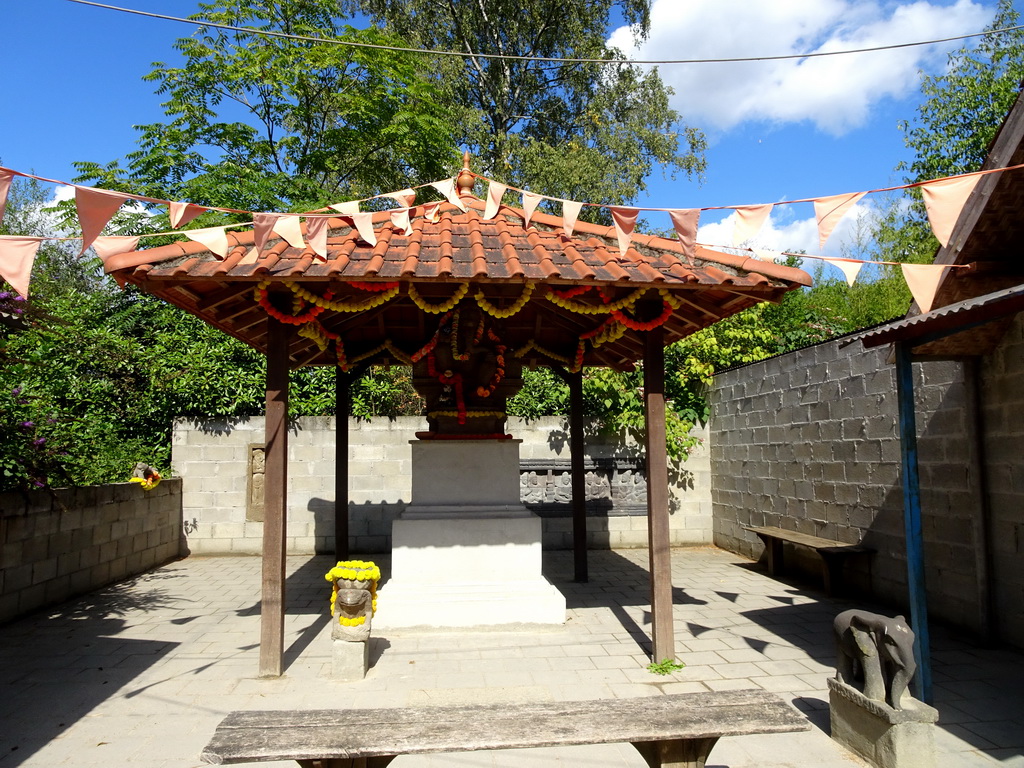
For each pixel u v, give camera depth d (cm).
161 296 462
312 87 1423
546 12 1828
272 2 1367
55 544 677
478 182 1606
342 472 768
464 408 626
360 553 977
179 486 972
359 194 1521
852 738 356
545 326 731
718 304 537
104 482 852
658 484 498
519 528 603
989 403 538
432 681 456
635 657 506
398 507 986
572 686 446
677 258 500
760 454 902
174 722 394
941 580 586
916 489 414
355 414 995
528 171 1655
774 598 697
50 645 545
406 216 454
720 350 1068
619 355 760
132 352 1012
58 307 1065
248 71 1272
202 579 816
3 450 596
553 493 1008
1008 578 519
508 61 1855
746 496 940
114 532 789
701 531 1042
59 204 986
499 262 473
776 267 462
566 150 1738
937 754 351
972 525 548
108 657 514
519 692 436
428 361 637
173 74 1270
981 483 538
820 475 766
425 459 627
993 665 484
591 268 474
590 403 1028
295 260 461
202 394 985
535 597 579
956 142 1202
